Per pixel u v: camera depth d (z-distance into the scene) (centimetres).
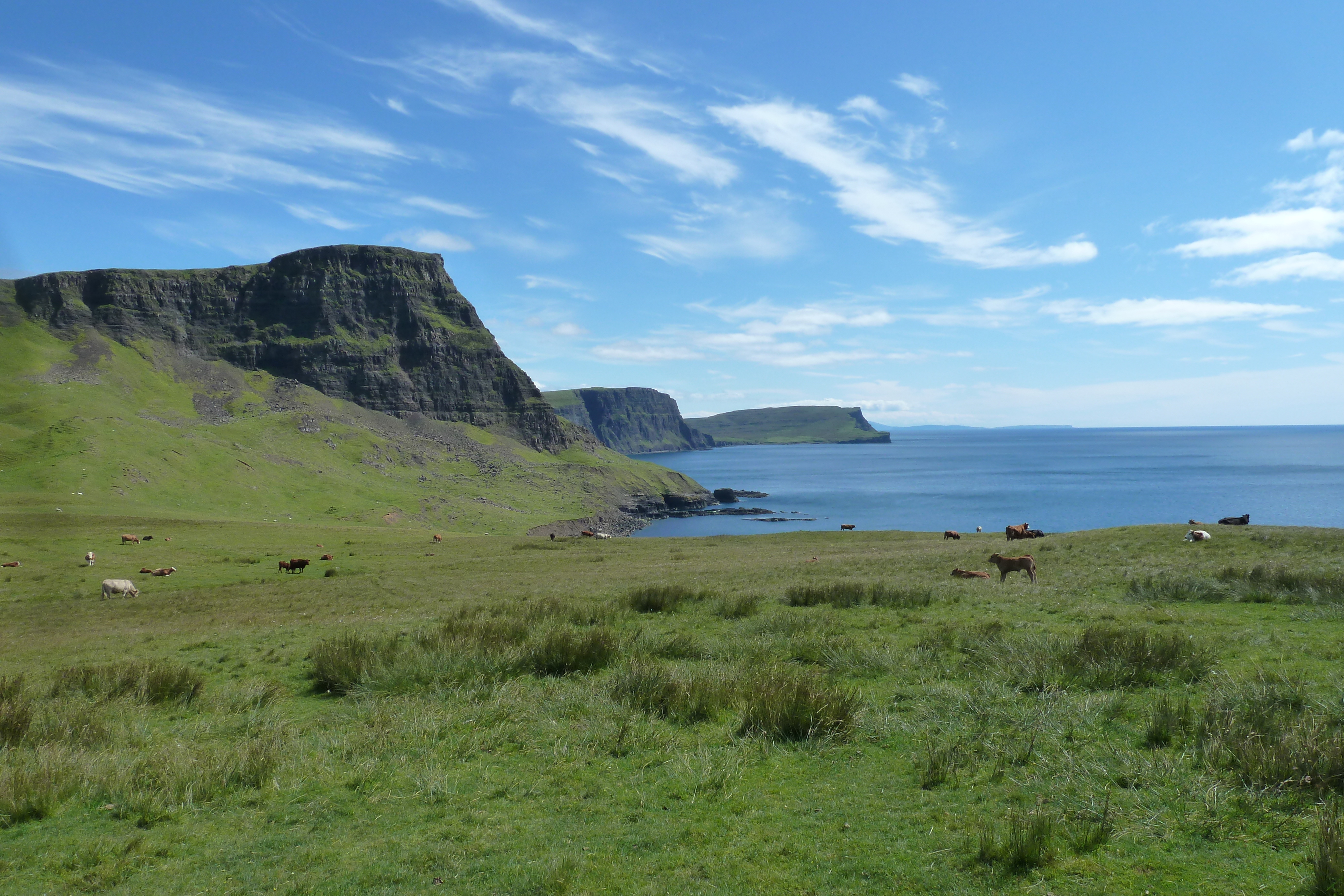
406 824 689
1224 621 1426
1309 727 707
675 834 639
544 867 584
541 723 963
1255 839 557
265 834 679
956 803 663
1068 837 581
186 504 12538
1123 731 804
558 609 2039
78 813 746
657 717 973
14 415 16275
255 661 1641
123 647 2047
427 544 7569
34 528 7538
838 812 662
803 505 19825
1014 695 953
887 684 1077
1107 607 1695
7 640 2492
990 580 2522
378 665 1289
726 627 1698
